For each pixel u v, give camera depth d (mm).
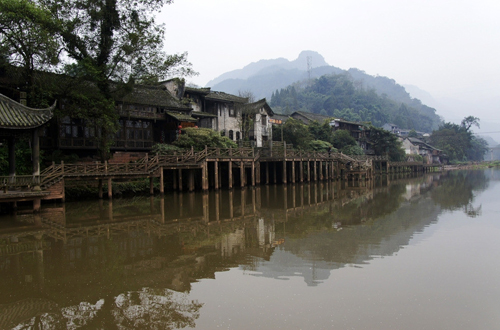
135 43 24516
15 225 17000
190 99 38656
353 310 7891
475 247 13086
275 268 10750
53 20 21766
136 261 11555
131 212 21281
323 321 7387
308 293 8820
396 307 8039
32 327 7320
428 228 16719
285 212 22188
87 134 28922
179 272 10469
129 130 32000
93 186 25906
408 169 79000
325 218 19938
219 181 33625
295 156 39125
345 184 44031
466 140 115312
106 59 25375
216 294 8812
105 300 8570
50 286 9406
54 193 21312
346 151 61688
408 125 155875
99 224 17719
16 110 18547
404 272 10344
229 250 12914
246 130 47688
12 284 9547
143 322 7469
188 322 7410
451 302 8289
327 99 145250
